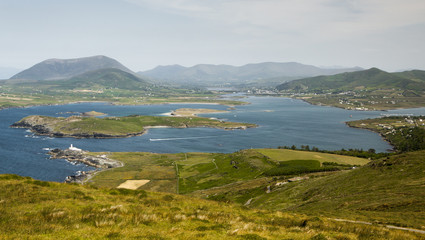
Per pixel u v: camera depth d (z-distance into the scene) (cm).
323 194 7181
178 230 2259
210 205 3891
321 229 2805
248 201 9106
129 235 2020
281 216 3622
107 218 2428
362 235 2584
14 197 3053
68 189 3788
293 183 9506
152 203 3475
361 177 7475
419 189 5400
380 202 5062
